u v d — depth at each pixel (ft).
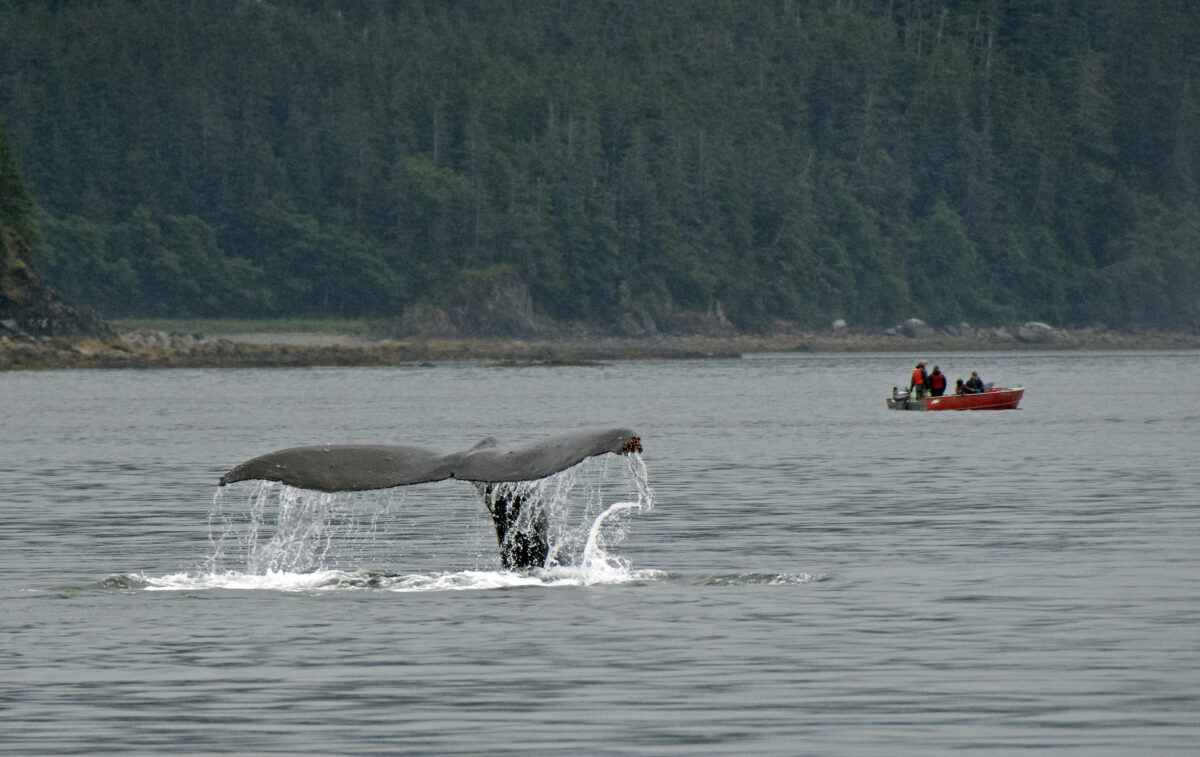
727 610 219.41
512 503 245.24
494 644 196.24
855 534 312.91
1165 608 222.48
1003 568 262.88
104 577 255.70
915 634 202.80
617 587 237.04
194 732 157.58
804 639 199.72
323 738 155.12
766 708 165.48
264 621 211.00
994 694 170.40
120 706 167.53
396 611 217.36
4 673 182.19
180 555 285.64
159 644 196.75
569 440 195.21
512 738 154.51
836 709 164.76
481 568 267.39
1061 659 187.62
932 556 278.67
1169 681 175.73
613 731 156.76
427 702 168.55
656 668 183.52
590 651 192.44
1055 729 155.63
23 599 229.04
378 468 196.34
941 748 149.59
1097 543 295.69
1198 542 295.89
